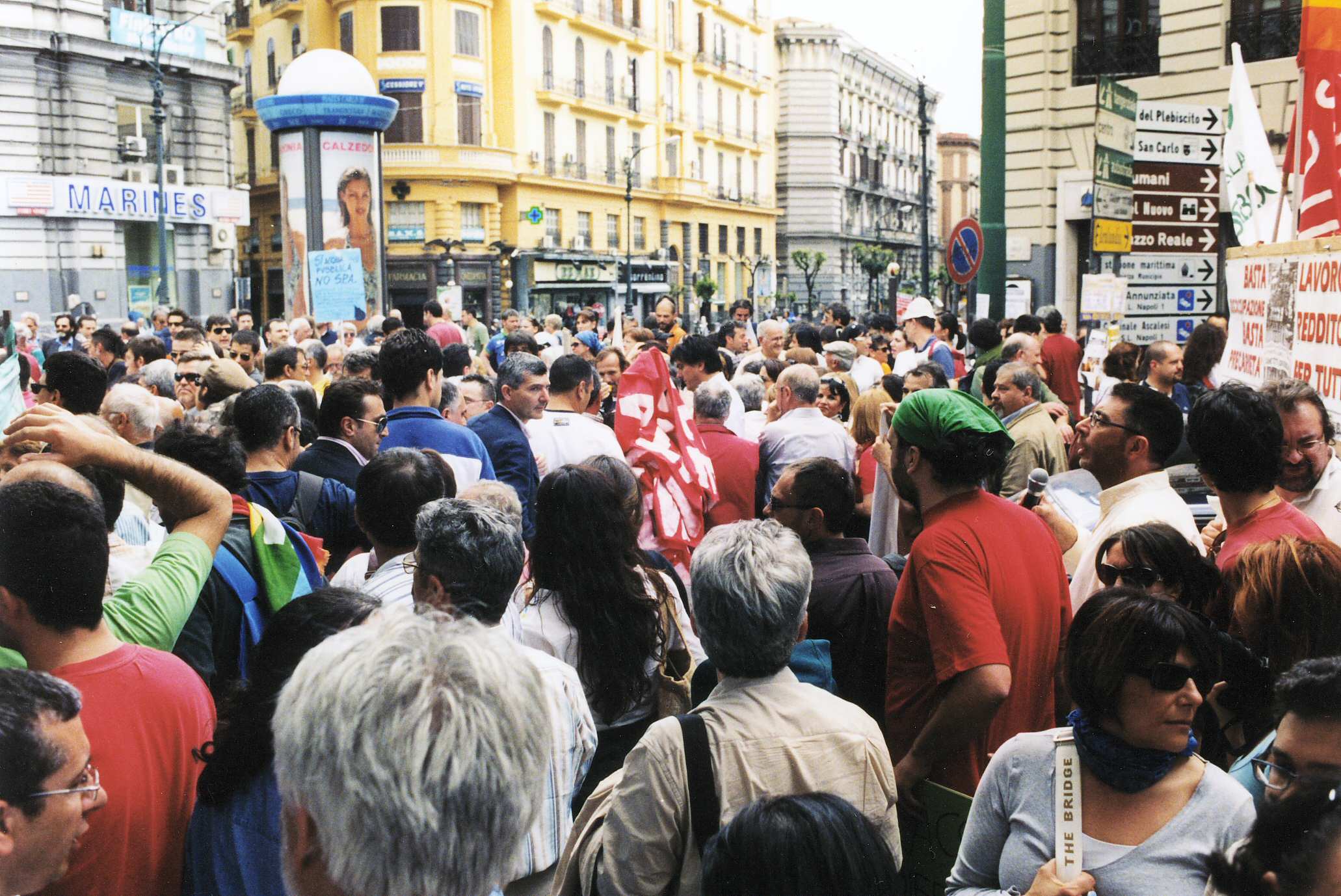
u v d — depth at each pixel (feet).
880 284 286.05
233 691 7.67
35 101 100.78
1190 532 12.12
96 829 7.59
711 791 8.24
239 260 170.30
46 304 101.60
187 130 116.57
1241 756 9.26
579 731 9.75
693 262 199.41
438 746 5.07
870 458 21.12
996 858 7.85
